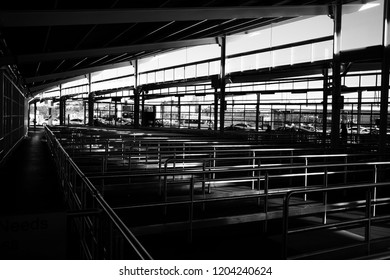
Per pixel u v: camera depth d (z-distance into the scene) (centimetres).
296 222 827
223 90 2980
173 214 786
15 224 299
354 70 2281
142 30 1950
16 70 2344
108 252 378
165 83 3925
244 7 1652
